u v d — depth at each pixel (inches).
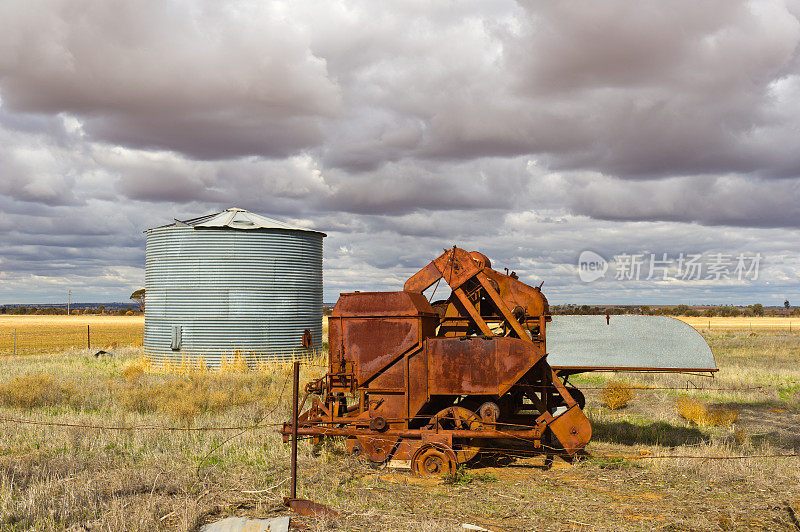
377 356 468.1
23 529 315.6
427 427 458.3
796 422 670.5
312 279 1232.2
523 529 329.1
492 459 488.4
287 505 363.3
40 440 524.7
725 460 462.6
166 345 1152.8
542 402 481.1
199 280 1141.7
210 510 351.9
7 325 5260.8
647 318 519.2
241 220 1200.8
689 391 896.3
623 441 560.1
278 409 657.0
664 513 356.5
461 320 504.4
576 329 528.4
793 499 380.5
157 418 618.8
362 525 331.0
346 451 494.3
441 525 323.3
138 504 347.6
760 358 1493.6
